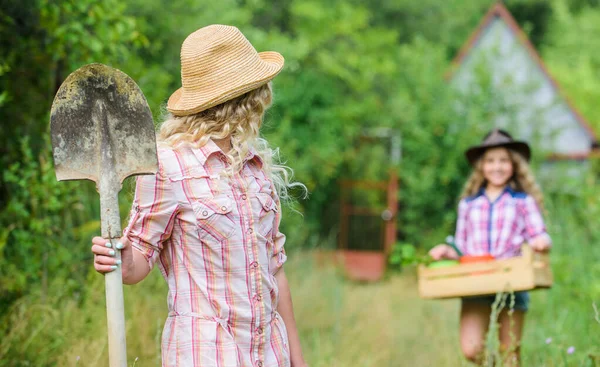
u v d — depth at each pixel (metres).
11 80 4.67
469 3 19.44
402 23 16.86
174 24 7.10
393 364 4.95
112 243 2.04
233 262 2.15
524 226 4.30
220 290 2.14
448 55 18.08
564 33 20.78
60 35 4.40
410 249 4.13
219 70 2.22
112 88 2.10
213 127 2.22
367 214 11.75
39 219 4.34
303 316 6.28
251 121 2.25
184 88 2.27
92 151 2.09
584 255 6.37
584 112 17.44
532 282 3.80
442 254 4.12
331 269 9.41
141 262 2.12
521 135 10.67
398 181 10.88
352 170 11.34
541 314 5.77
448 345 5.25
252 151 2.29
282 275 2.40
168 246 2.20
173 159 2.17
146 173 2.10
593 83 18.23
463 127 10.61
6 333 3.75
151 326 4.29
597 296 4.98
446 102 10.75
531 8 21.81
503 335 4.14
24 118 4.77
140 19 5.82
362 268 10.40
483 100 10.62
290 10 12.24
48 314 3.90
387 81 12.30
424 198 10.54
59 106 2.08
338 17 11.84
